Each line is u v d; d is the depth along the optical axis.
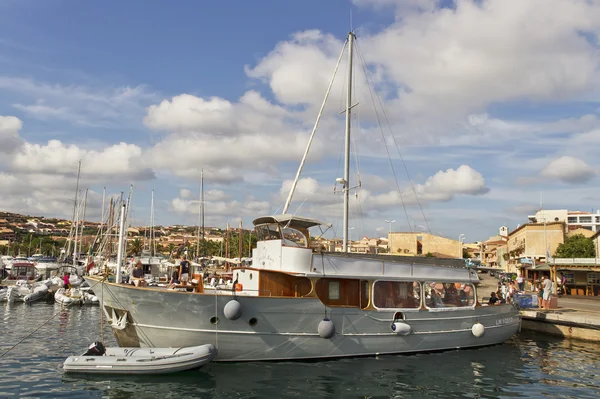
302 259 14.51
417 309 16.08
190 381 12.28
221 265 61.56
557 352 17.97
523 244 78.44
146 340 13.51
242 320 13.43
